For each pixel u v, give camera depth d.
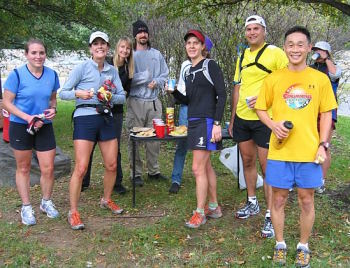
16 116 4.41
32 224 4.65
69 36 12.38
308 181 3.45
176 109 8.69
